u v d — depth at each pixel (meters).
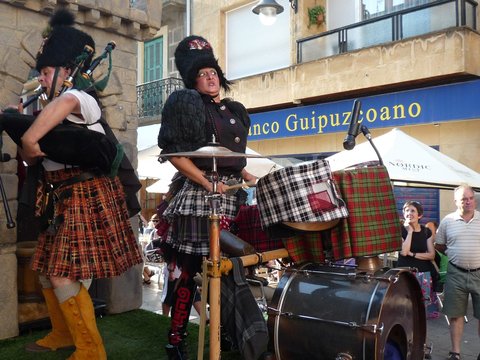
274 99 12.27
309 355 2.71
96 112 2.76
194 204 2.89
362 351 2.54
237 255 2.80
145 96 16.31
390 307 2.65
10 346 3.47
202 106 2.89
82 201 2.75
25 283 3.94
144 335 3.77
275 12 9.84
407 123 10.33
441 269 6.49
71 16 3.09
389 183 2.99
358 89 10.77
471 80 9.70
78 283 2.74
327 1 12.03
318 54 11.72
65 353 3.26
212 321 2.42
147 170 7.67
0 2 3.81
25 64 3.96
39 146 2.60
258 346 2.56
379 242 2.88
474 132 9.76
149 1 4.75
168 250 3.14
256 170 7.54
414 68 9.89
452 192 10.18
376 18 10.67
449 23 9.71
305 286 2.84
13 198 3.79
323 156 12.14
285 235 2.96
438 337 5.92
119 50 4.64
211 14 13.96
